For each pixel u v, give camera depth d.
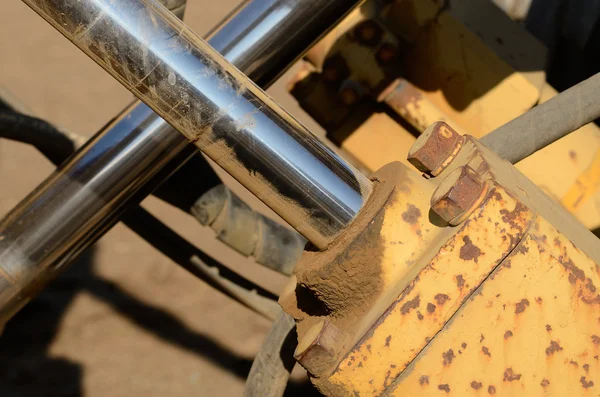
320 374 0.78
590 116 0.91
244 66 0.89
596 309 0.79
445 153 0.82
